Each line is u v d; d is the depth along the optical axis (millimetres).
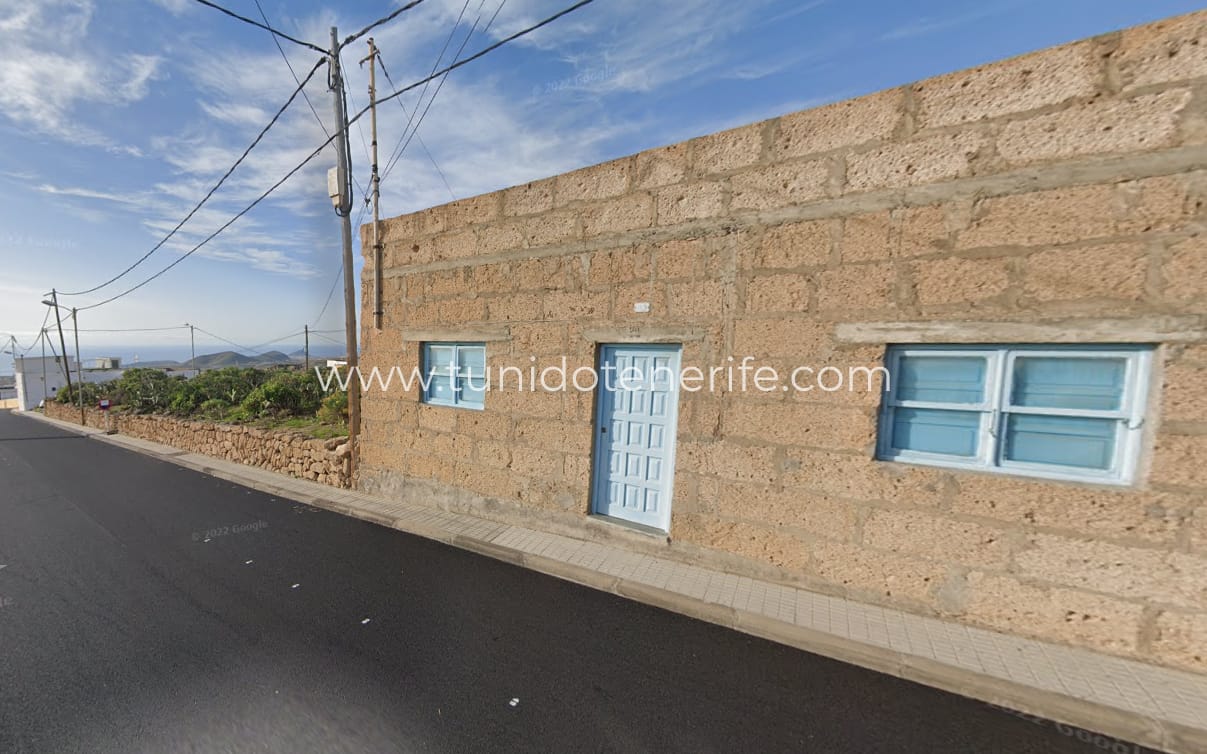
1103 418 2645
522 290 4703
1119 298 2498
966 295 2850
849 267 3178
